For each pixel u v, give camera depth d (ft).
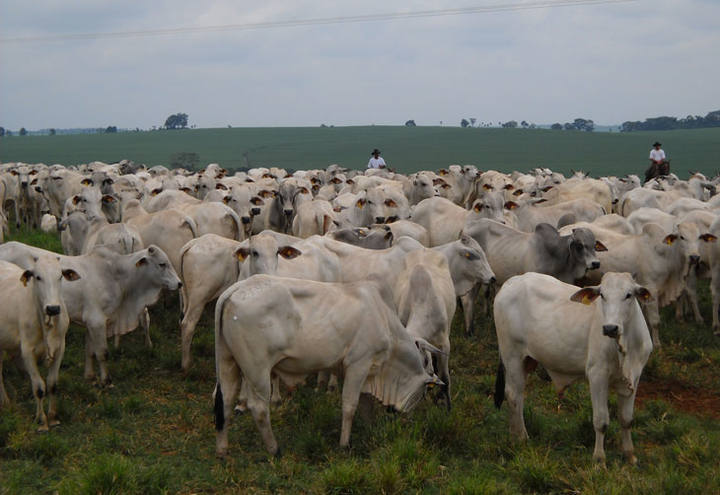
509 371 27.25
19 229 80.43
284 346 24.88
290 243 36.60
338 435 27.48
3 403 29.76
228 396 25.31
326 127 602.44
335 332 25.46
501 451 26.12
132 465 23.40
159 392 32.35
